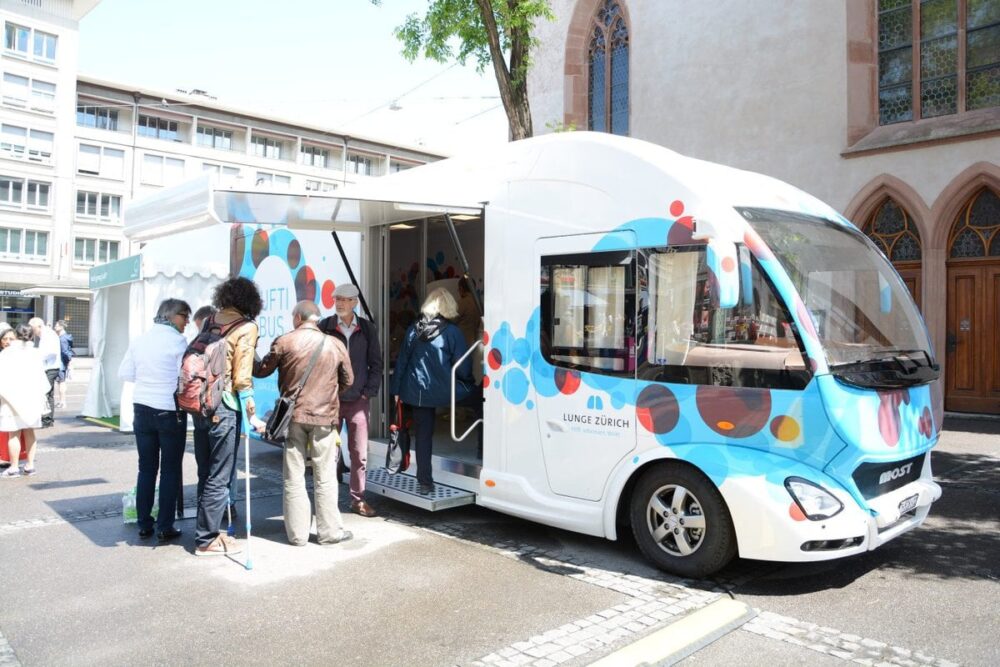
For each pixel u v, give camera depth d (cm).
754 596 438
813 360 418
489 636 381
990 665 349
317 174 5659
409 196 551
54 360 1221
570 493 517
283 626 395
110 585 457
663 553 471
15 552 525
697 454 448
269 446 1000
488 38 994
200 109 5056
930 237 1150
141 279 1085
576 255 519
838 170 1236
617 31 1587
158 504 562
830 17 1241
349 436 618
